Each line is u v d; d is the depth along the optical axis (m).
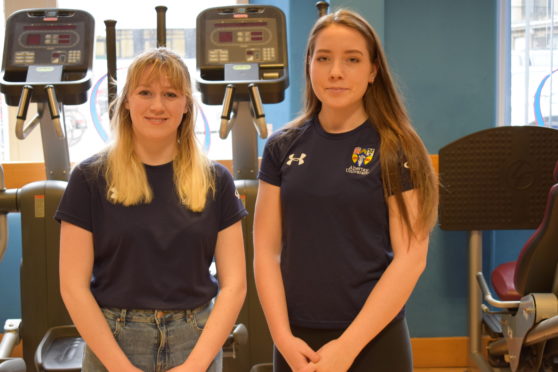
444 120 3.61
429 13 3.55
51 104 2.62
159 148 1.75
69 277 1.68
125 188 1.68
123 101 1.76
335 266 1.67
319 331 1.69
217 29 2.96
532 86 3.57
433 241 3.58
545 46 3.54
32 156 3.87
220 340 1.70
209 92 2.79
